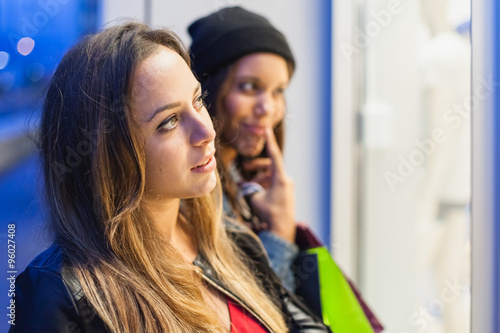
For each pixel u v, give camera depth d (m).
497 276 0.92
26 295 0.62
